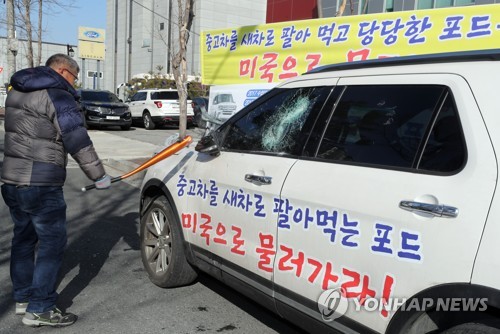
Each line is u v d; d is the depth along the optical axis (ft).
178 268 13.10
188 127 66.23
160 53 129.08
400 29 17.88
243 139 11.16
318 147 9.29
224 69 25.45
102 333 11.20
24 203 10.75
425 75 8.02
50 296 11.27
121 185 28.73
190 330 11.48
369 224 7.77
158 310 12.49
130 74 145.79
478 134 6.89
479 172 6.71
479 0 55.77
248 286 10.37
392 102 8.36
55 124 10.55
